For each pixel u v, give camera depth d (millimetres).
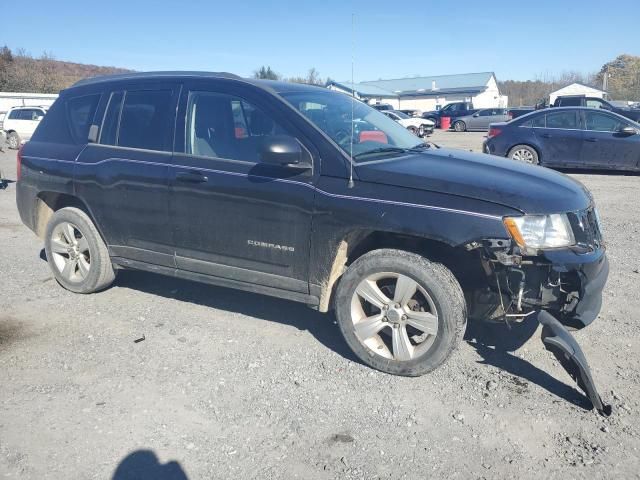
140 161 4465
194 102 4359
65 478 2773
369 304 3889
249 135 4105
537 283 3438
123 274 5723
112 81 4891
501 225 3295
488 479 2773
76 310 4805
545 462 2891
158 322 4570
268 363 3900
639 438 3072
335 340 4258
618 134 12469
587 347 4113
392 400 3447
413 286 3557
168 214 4355
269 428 3174
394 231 3496
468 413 3311
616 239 7164
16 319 4613
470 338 4258
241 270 4148
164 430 3150
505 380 3668
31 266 6039
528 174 3828
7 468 2838
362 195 3602
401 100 65562
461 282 3707
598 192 10719
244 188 3969
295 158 3682
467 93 61656
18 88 48125
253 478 2783
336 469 2846
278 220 3881
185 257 4395
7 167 16000
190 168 4199
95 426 3182
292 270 3934
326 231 3713
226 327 4480
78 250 5094
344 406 3387
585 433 3119
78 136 4961
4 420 3232
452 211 3387
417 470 2838
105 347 4133
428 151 4410
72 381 3662
